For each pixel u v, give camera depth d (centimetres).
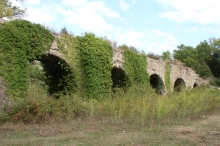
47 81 1593
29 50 1277
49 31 1405
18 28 1246
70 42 1537
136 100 1228
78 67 1565
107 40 1862
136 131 780
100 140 649
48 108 961
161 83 2539
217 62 5525
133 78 2036
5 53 1175
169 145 600
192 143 621
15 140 647
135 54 2105
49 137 686
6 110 952
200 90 1884
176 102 1283
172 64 2788
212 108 1372
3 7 1380
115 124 896
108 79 1686
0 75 1145
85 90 1568
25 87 1228
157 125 888
